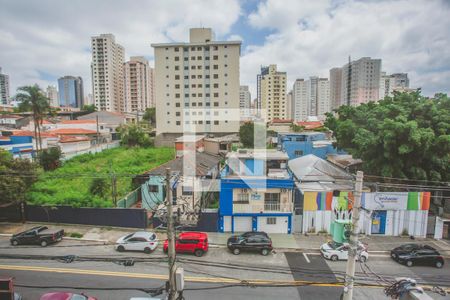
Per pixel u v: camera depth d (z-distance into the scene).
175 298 8.26
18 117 69.56
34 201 24.33
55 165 36.53
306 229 21.89
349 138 29.95
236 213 21.48
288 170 25.02
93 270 15.73
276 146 50.28
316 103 139.12
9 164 22.84
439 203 24.06
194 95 76.44
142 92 130.62
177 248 18.08
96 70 118.69
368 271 16.14
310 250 19.00
